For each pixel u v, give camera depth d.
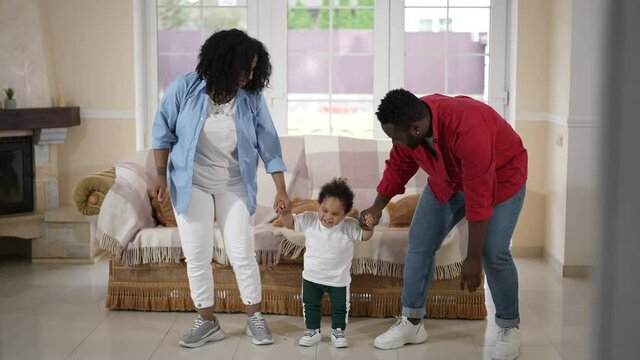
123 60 5.33
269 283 3.86
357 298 3.85
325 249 3.36
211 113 3.21
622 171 0.47
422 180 4.47
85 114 5.37
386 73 5.50
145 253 3.88
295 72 5.55
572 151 4.66
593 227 0.50
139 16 5.43
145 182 4.15
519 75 5.23
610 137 0.48
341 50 5.52
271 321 3.78
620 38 0.47
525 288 4.48
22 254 5.36
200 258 3.36
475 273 2.87
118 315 3.91
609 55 0.48
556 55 4.98
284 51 5.50
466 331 3.63
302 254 3.80
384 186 3.29
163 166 3.29
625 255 0.48
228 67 3.09
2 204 5.07
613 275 0.48
